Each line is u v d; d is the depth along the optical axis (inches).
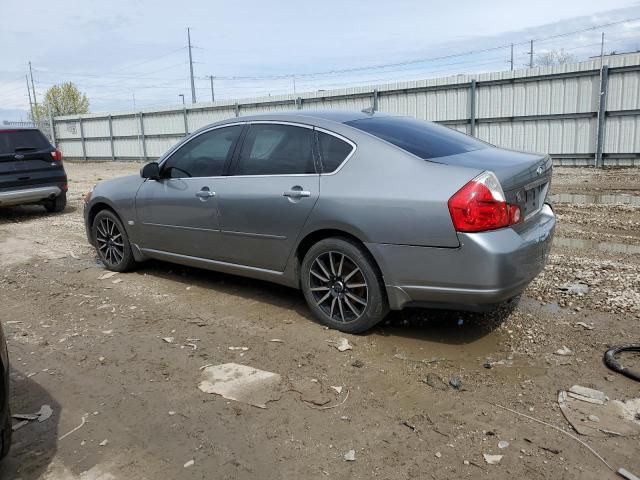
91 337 171.3
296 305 190.7
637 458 103.3
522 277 142.4
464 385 132.1
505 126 696.4
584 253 247.9
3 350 102.1
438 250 140.6
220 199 186.5
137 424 121.3
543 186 165.5
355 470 103.0
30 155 416.2
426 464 103.9
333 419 119.9
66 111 2699.3
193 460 107.7
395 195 146.1
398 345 155.5
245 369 144.4
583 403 121.8
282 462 106.0
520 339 155.9
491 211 136.2
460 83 718.5
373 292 154.8
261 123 183.9
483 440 110.5
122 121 1243.2
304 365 145.3
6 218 430.9
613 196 424.2
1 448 99.1
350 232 154.5
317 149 166.9
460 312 177.2
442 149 160.2
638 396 124.2
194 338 166.6
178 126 1126.4
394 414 121.0
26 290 223.9
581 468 101.1
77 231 354.9
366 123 169.8
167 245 213.9
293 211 166.6
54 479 103.8
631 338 153.3
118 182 234.5
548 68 647.8
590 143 636.7
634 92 596.4
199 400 130.2
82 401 132.4
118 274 239.0
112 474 104.6
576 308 176.2
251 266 185.9
